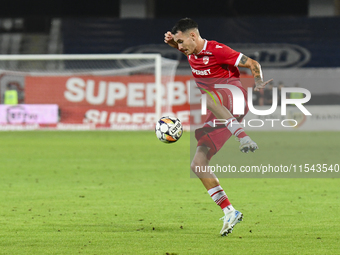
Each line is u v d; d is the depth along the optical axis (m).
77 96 65.81
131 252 12.17
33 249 12.48
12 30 87.62
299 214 16.91
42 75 67.19
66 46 83.50
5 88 69.81
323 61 79.06
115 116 65.62
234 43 81.44
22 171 28.28
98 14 103.75
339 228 14.81
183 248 12.54
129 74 79.31
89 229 14.68
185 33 14.12
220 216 16.61
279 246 12.76
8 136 53.16
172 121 15.12
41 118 63.34
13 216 16.58
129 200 19.66
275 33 81.31
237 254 12.00
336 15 87.94
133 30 83.69
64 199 19.89
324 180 25.20
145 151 38.78
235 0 101.38
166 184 23.78
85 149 40.19
